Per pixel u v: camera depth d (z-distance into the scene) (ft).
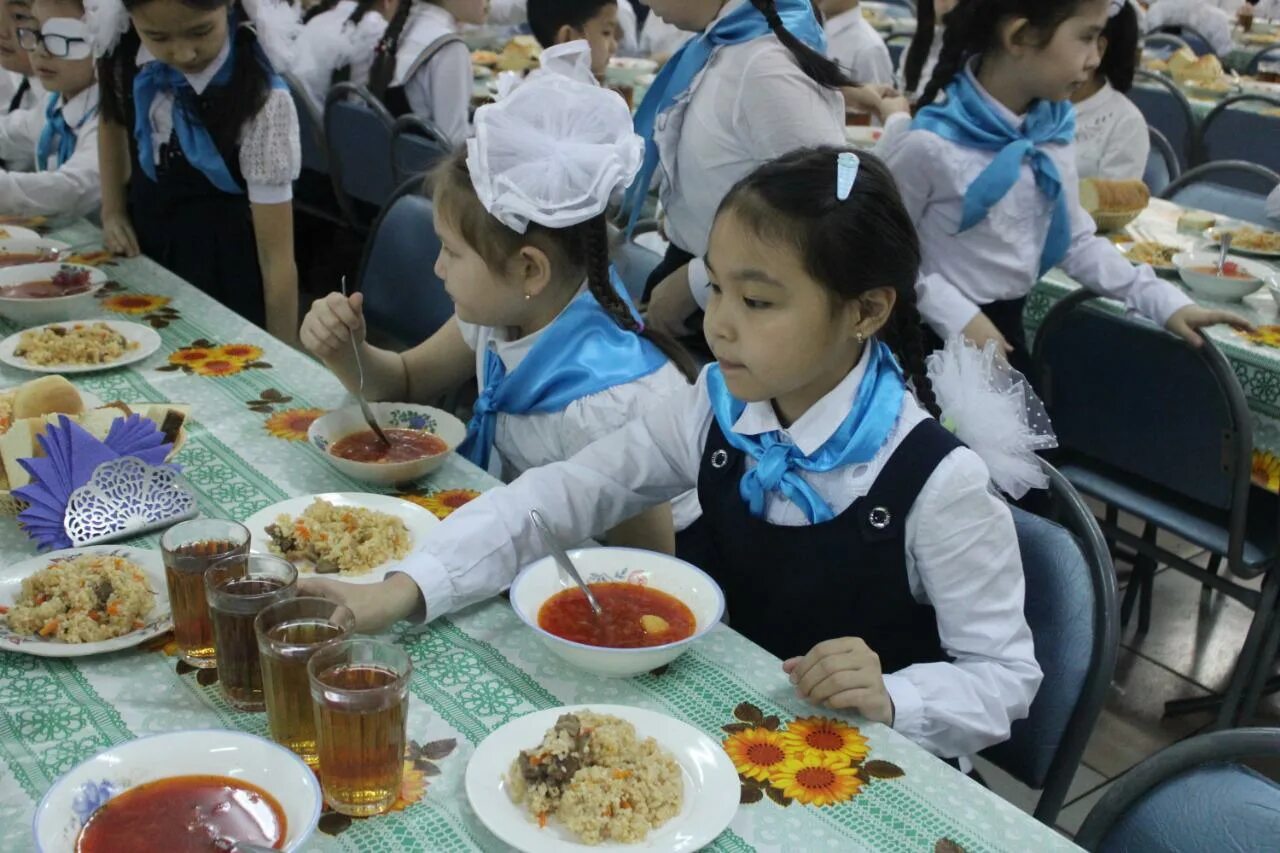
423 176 7.14
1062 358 6.90
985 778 6.43
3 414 4.28
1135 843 2.98
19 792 2.73
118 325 5.56
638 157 4.47
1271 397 6.24
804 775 2.94
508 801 2.71
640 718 3.01
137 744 2.65
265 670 2.81
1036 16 6.20
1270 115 13.80
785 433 3.75
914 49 8.87
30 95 10.09
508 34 17.87
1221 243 8.04
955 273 6.88
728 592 4.08
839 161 3.41
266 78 7.23
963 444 3.70
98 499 3.83
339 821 2.69
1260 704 7.38
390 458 4.58
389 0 11.82
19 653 3.25
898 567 3.67
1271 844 2.77
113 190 7.65
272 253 7.61
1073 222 7.13
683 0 6.28
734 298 3.45
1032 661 3.60
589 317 4.74
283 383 5.22
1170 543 9.22
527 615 3.38
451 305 6.65
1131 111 9.93
